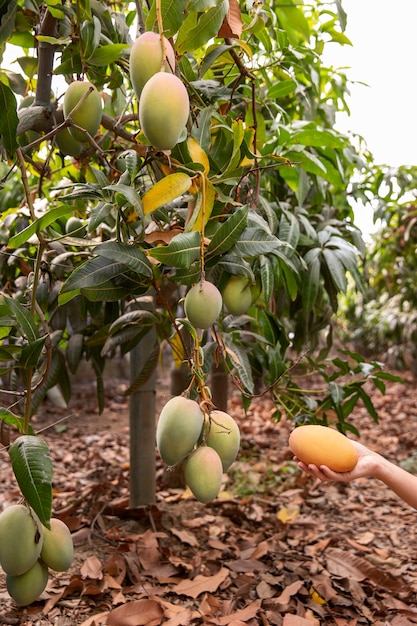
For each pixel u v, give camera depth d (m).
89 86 1.03
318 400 1.73
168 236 1.00
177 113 0.80
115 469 3.03
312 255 1.60
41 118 1.15
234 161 0.96
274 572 1.78
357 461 1.15
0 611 1.50
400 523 2.36
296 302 1.83
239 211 0.91
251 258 1.22
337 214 2.13
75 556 1.76
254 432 3.93
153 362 1.42
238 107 1.47
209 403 0.93
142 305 1.42
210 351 1.33
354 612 1.61
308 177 1.78
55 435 3.96
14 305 0.92
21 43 1.25
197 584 1.65
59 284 1.60
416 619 1.59
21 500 0.90
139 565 1.76
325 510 2.50
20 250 1.57
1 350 0.97
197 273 0.92
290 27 1.47
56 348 1.55
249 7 1.10
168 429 0.87
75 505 2.08
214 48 1.10
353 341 7.19
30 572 0.90
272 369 1.57
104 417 4.56
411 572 1.91
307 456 1.13
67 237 1.00
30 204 0.97
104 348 1.40
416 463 3.21
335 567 1.84
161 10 0.86
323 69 2.29
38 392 1.49
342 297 7.02
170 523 2.10
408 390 5.86
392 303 5.66
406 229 3.67
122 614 1.46
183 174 0.87
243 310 1.10
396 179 2.68
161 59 0.82
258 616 1.55
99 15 1.26
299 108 2.04
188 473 0.88
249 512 2.33
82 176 1.60
